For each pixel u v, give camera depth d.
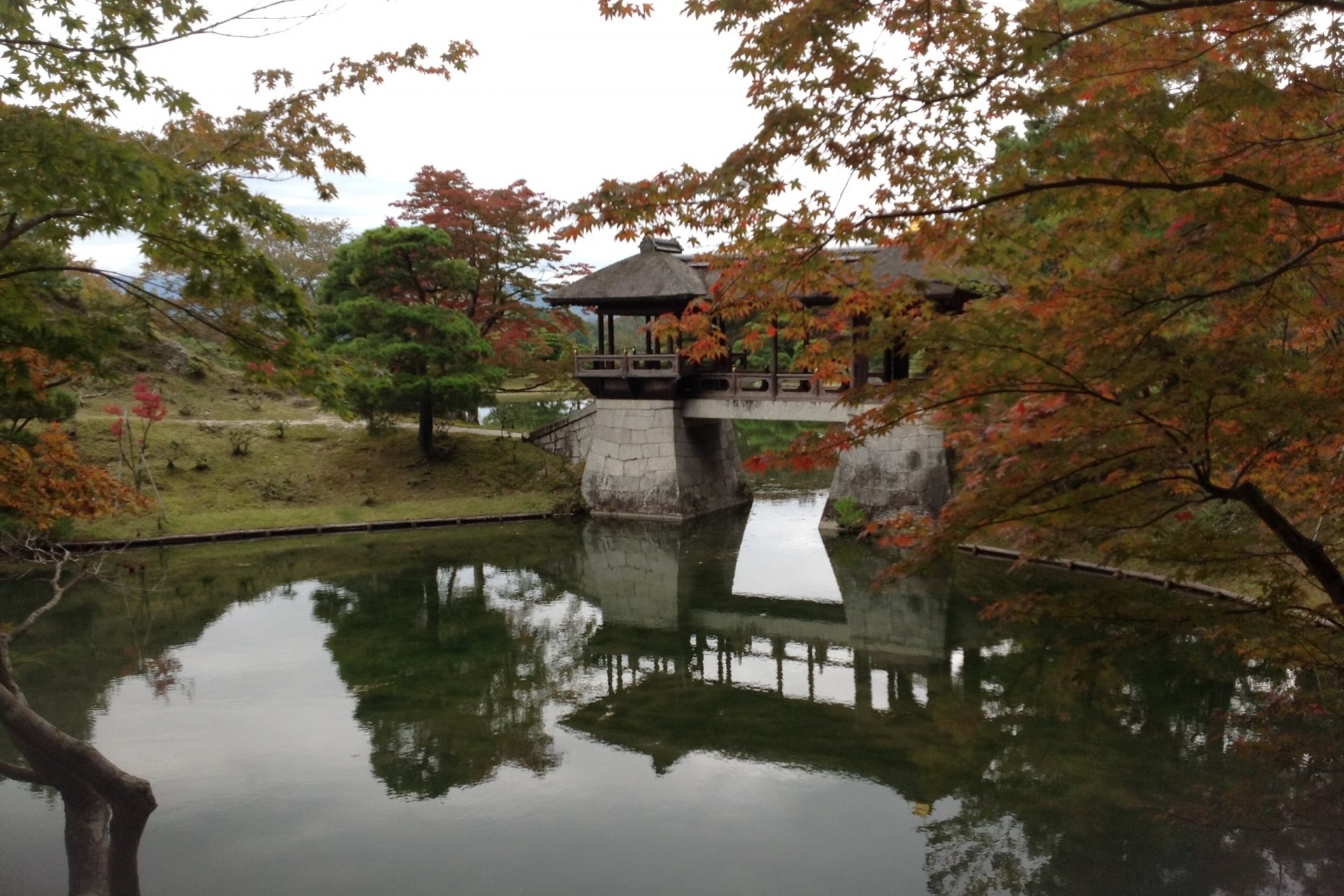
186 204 5.25
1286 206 4.46
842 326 5.68
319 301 27.14
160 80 5.43
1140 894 7.01
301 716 11.18
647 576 18.98
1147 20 4.30
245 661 13.39
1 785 9.30
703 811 8.66
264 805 8.83
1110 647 5.36
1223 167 4.38
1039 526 4.88
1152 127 3.86
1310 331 6.16
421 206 27.66
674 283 22.59
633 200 4.77
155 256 5.58
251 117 6.41
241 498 24.44
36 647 14.02
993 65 4.15
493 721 11.06
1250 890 7.00
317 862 7.73
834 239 4.80
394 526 23.59
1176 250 4.37
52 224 5.61
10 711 5.41
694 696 11.98
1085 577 16.69
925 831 8.20
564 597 17.41
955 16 4.20
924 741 10.30
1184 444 4.08
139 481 23.05
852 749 10.12
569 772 9.59
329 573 19.11
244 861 7.77
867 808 8.70
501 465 27.64
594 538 22.62
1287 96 4.07
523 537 22.81
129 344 6.50
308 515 23.67
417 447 28.27
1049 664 12.80
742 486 28.58
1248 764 9.16
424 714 11.28
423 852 7.91
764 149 4.41
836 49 4.19
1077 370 4.21
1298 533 4.72
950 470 21.33
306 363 6.00
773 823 8.41
